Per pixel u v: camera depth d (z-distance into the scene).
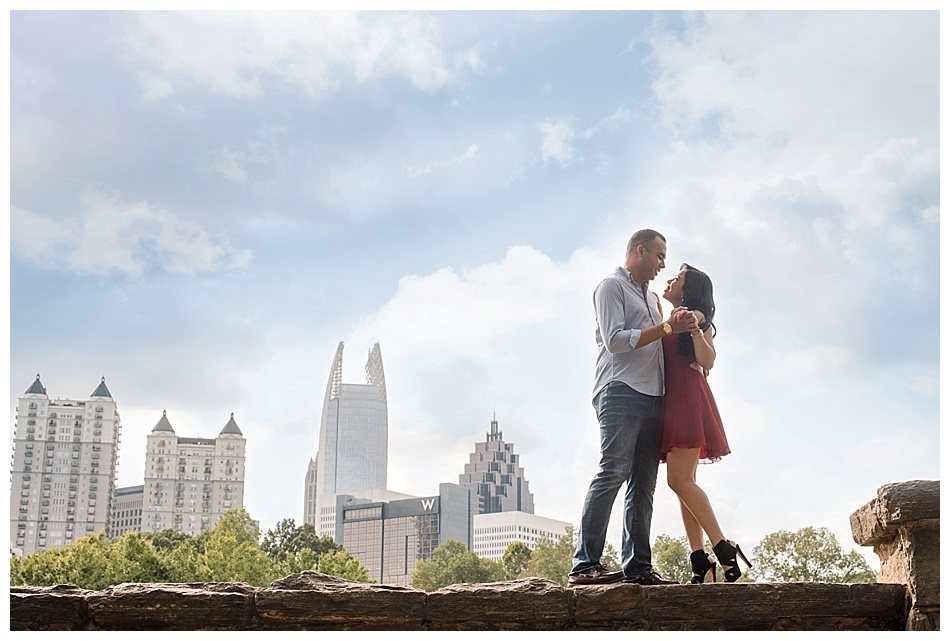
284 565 32.16
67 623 3.67
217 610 3.71
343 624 3.74
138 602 3.70
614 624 3.80
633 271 4.79
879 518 3.93
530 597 3.82
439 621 3.77
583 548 4.38
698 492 4.45
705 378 4.65
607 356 4.59
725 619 3.81
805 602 3.82
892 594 3.85
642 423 4.53
